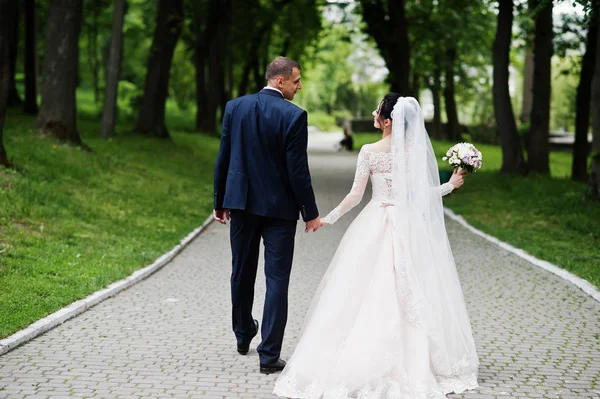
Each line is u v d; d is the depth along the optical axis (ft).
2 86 40.57
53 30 55.26
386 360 15.72
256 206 17.08
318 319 16.49
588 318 23.38
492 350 19.58
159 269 31.40
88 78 196.44
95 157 55.11
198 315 23.13
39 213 35.47
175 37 83.35
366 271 16.75
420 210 16.94
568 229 44.19
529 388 16.42
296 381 15.83
